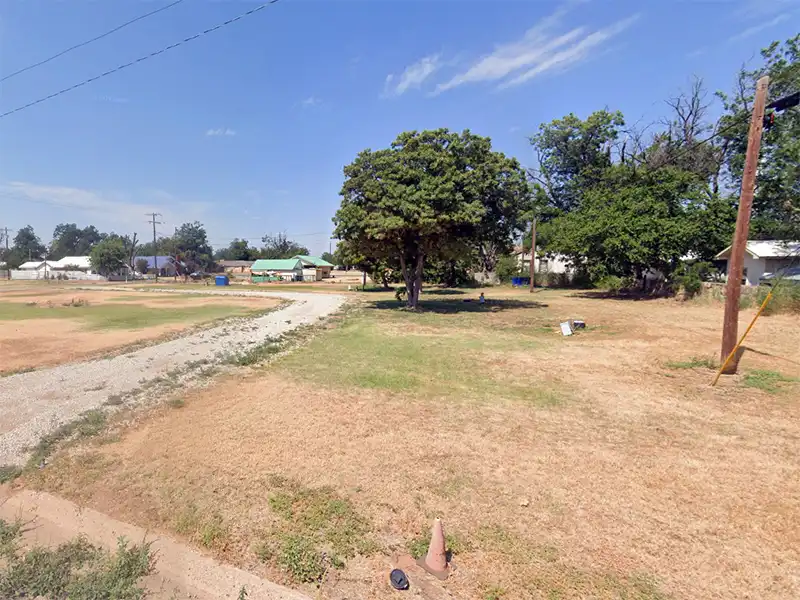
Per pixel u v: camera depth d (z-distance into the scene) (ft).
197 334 45.34
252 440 17.17
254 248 368.27
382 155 64.34
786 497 12.92
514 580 9.53
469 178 60.44
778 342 35.42
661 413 20.29
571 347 36.45
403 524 11.64
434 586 9.41
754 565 9.99
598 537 11.03
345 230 63.87
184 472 14.52
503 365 30.07
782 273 62.54
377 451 16.15
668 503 12.62
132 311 70.18
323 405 21.53
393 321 55.67
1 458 15.69
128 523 11.76
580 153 135.03
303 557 10.34
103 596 9.12
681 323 48.49
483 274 144.15
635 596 9.05
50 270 252.83
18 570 9.90
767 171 68.95
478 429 18.37
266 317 61.82
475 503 12.62
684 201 79.51
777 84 83.56
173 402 21.98
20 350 36.22
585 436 17.61
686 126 109.29
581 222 88.28
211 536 11.09
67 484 13.82
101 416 19.75
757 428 18.34
